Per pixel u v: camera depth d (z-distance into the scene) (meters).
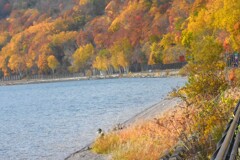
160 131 31.42
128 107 87.50
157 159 24.69
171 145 25.08
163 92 117.38
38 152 47.34
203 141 18.12
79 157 37.34
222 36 109.62
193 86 25.31
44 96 189.50
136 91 140.25
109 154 34.78
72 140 52.38
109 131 48.84
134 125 47.72
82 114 86.75
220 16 94.56
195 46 37.31
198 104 23.20
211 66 27.16
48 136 59.84
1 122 92.19
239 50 86.19
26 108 129.88
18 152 49.16
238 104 21.22
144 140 31.64
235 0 90.06
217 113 20.03
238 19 89.69
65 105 121.12
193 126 20.70
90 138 52.00
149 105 84.88
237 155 11.78
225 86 26.00
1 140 61.28
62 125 71.50
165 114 46.09
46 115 97.50
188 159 17.50
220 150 10.94
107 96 136.25
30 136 62.62
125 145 32.44
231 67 41.88
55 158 42.03
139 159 26.67
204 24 138.25
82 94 169.00
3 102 174.88
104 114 79.81
